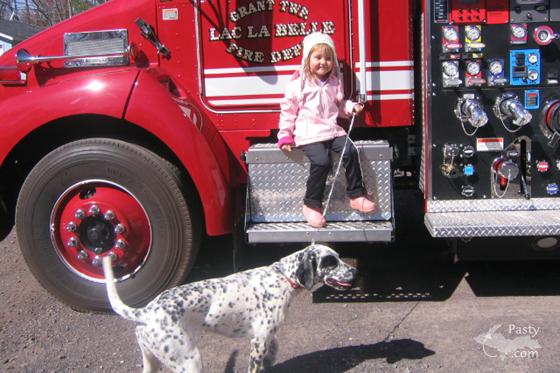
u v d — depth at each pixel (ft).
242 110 14.25
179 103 13.39
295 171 13.26
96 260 13.44
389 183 13.04
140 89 13.14
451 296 13.93
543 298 13.66
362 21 13.12
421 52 13.67
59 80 14.69
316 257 9.95
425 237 18.02
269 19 13.88
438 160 13.46
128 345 12.09
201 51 14.19
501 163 13.15
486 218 12.94
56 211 13.46
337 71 13.32
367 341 11.85
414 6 13.98
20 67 14.48
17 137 13.29
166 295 9.25
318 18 13.78
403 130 14.64
